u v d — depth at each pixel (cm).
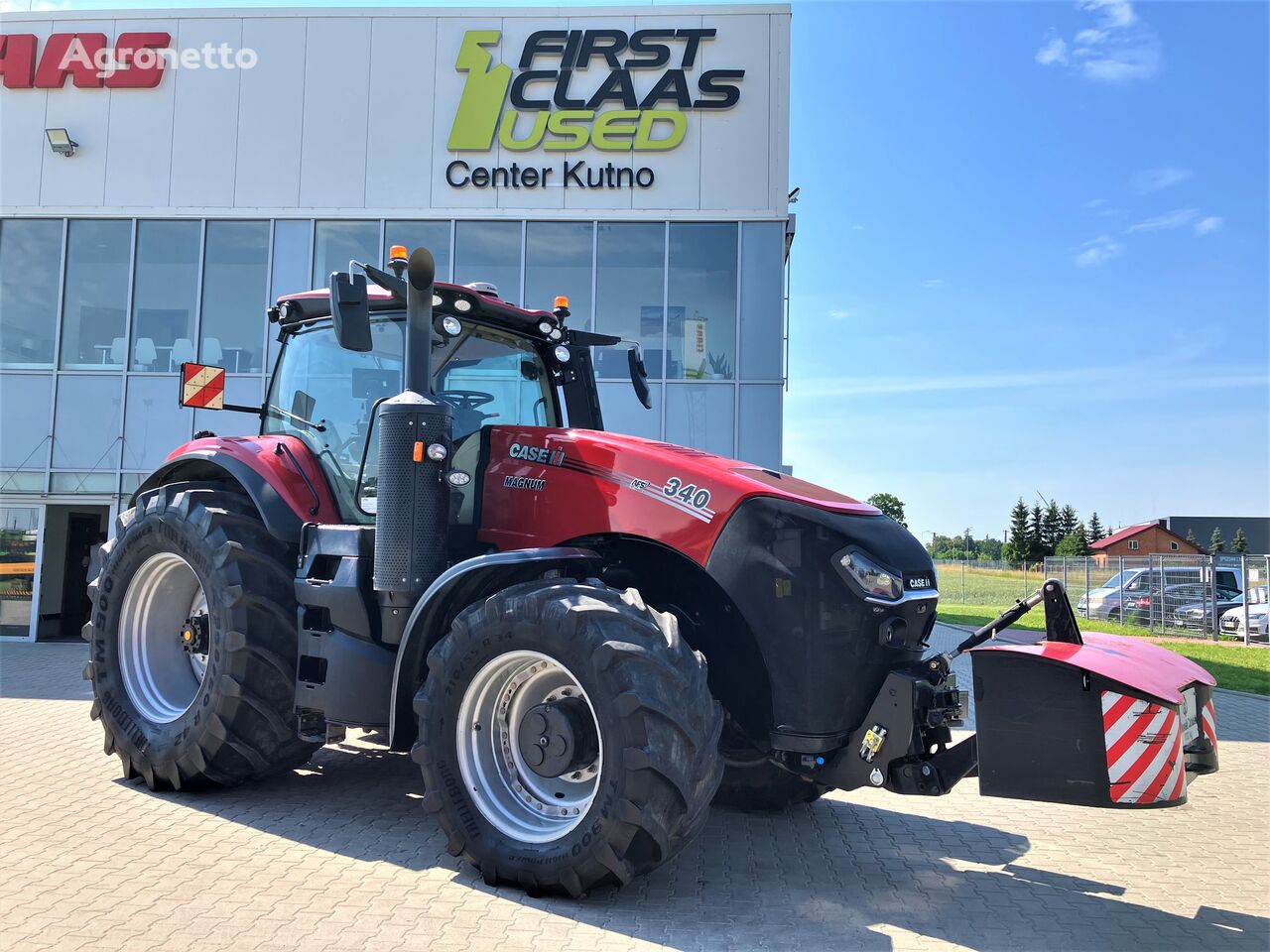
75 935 281
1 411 1178
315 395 460
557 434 403
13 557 1184
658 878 351
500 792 342
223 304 1160
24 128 1187
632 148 1125
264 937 283
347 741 584
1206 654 1445
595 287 1123
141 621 485
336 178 1147
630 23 1127
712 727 312
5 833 385
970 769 328
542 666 339
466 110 1135
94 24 1179
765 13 1119
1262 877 378
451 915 305
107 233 1180
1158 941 306
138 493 519
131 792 453
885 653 342
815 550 338
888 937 302
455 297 427
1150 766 297
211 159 1162
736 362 1111
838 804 482
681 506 358
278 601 431
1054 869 385
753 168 1116
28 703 721
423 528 369
